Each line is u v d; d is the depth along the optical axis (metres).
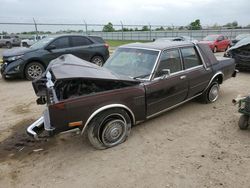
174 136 4.41
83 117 3.59
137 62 4.72
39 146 4.18
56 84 3.76
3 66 8.94
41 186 3.20
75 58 4.49
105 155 3.84
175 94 4.84
